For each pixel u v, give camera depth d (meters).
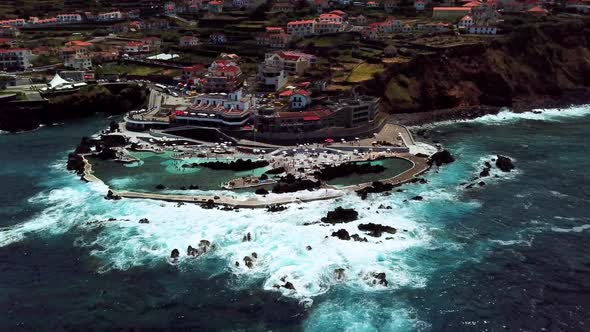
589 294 91.06
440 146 168.62
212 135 172.38
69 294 92.44
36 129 196.50
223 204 123.56
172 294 91.88
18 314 87.31
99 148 162.88
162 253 104.31
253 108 182.62
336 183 137.25
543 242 107.88
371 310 87.19
